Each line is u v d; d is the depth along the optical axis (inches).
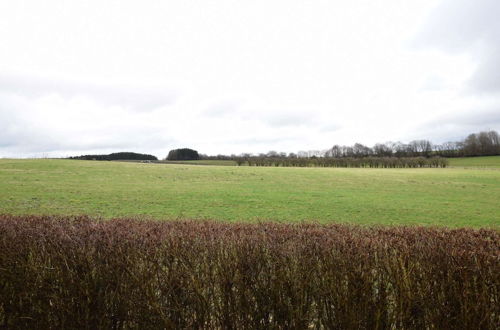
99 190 1240.2
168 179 1720.0
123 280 150.3
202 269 150.6
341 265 143.9
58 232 192.5
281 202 1094.4
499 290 131.1
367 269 141.8
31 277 159.3
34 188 1223.5
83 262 155.4
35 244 168.1
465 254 146.3
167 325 140.3
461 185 1670.8
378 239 186.5
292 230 225.6
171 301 145.9
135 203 1015.6
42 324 158.4
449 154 5748.0
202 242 171.0
